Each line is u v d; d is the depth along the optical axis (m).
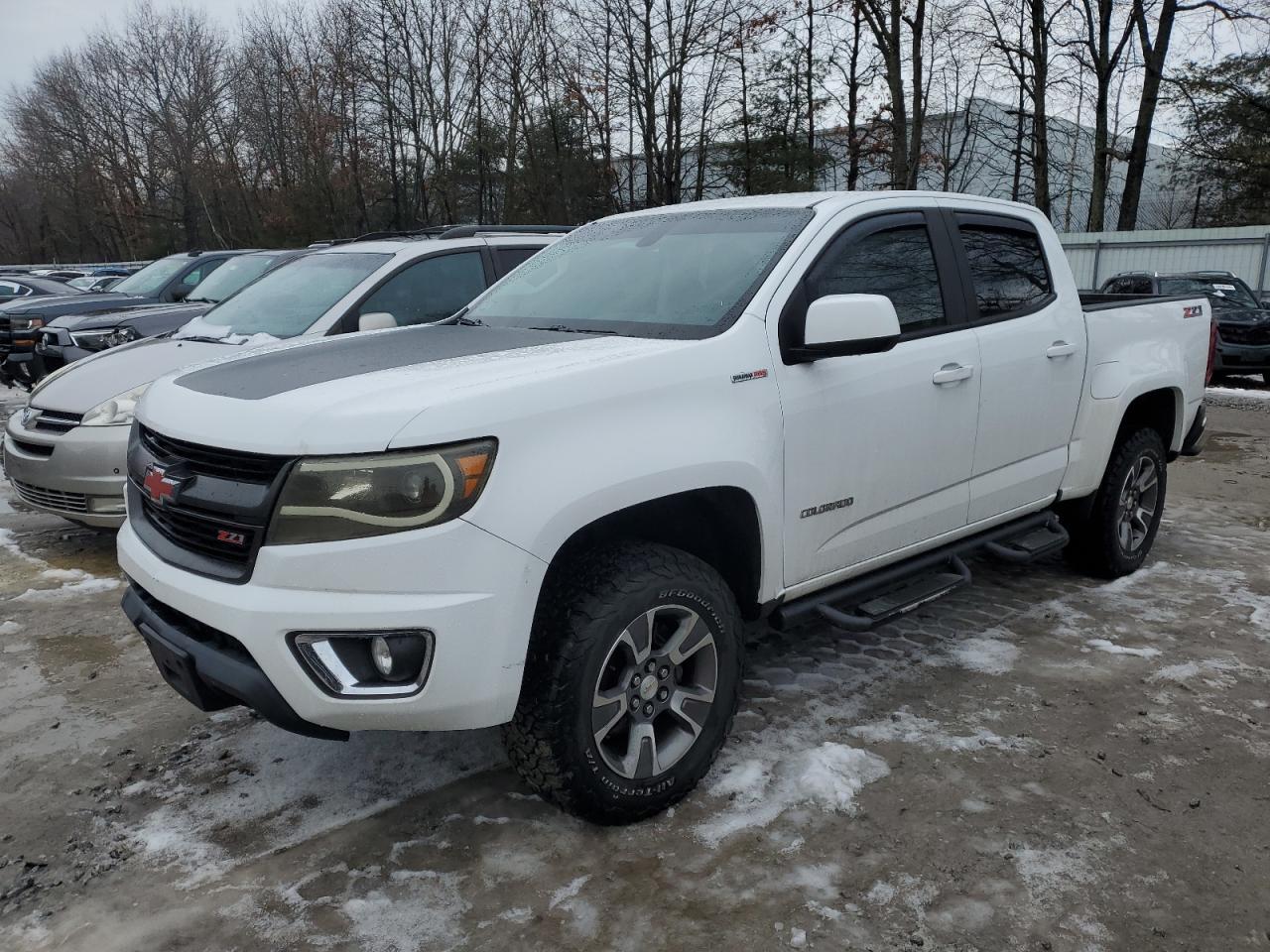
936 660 3.99
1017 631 4.32
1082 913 2.42
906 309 3.59
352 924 2.40
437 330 3.55
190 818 2.87
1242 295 14.93
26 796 3.00
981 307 3.91
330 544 2.29
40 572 5.26
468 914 2.43
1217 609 4.59
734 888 2.52
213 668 2.46
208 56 52.00
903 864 2.62
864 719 3.46
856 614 3.42
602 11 28.41
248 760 3.22
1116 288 16.47
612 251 3.79
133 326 7.65
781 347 3.07
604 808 2.68
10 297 16.94
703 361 2.86
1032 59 27.98
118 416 5.16
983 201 4.14
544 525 2.42
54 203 61.94
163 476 2.63
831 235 3.34
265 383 2.71
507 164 33.91
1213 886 2.53
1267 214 34.31
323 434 2.31
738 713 3.50
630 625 2.63
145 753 3.28
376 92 37.34
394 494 2.28
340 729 2.46
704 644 2.85
